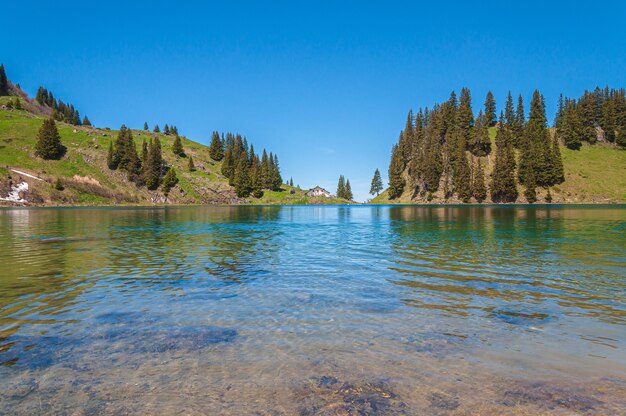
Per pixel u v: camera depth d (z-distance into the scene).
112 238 22.36
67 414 4.37
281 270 12.67
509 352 6.07
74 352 6.03
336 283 10.78
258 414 4.39
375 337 6.72
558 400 4.66
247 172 165.62
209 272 12.35
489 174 139.88
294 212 68.06
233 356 5.95
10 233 25.17
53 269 12.75
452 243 20.02
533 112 154.75
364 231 27.64
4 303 8.67
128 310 8.22
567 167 139.75
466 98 158.62
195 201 134.25
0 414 4.34
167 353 6.04
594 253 16.09
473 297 9.27
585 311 8.12
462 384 5.08
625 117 150.12
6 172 96.50
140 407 4.54
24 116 155.25
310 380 5.21
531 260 14.46
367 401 4.67
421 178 150.12
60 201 97.19
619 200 119.75
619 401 4.64
